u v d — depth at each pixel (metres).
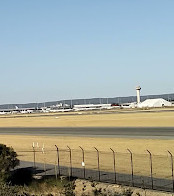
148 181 30.41
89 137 65.62
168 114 118.81
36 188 30.67
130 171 34.84
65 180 32.75
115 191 28.41
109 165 38.56
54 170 37.81
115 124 90.75
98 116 133.50
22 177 34.41
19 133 84.00
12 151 35.50
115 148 50.16
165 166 36.06
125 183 30.27
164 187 28.08
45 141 64.50
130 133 67.44
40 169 38.75
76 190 30.00
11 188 29.33
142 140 56.31
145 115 120.69
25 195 28.02
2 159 33.75
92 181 32.03
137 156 42.84
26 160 44.84
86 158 43.78
